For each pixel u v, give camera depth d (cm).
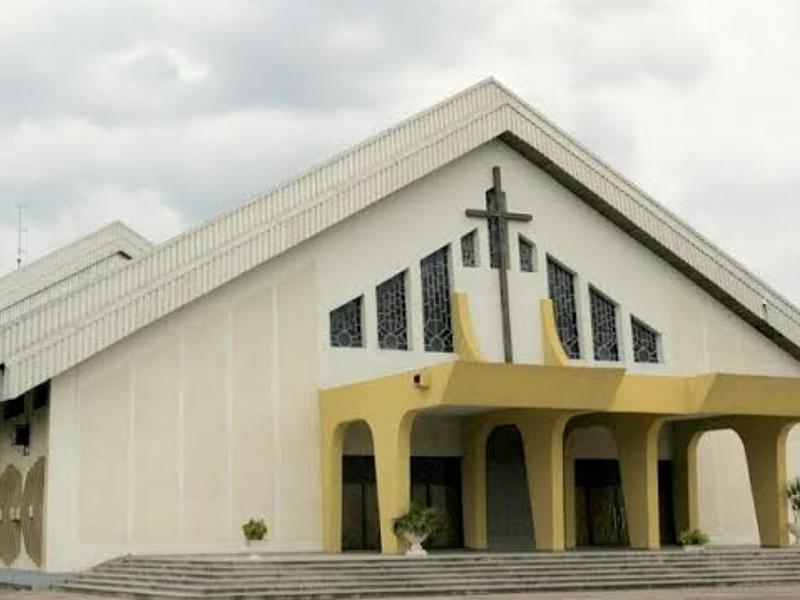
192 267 2469
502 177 2969
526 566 2205
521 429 2603
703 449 3148
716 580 2273
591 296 3045
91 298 2394
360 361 2689
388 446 2370
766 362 3275
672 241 3097
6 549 2655
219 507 2455
